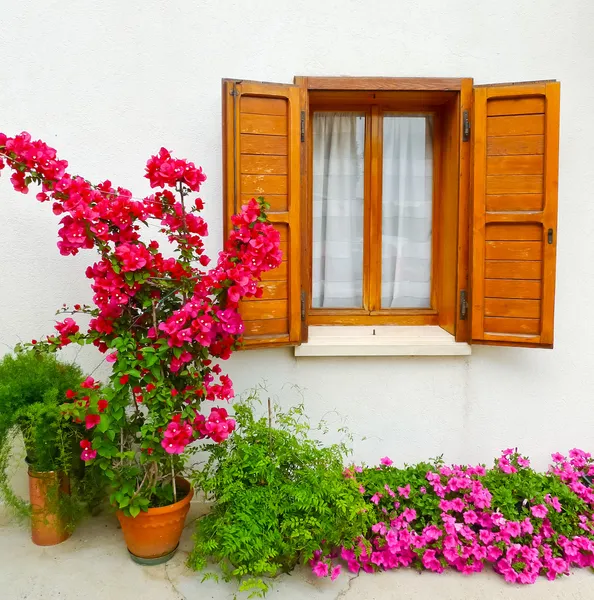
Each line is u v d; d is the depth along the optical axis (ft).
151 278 8.69
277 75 10.67
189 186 8.98
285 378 11.02
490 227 10.57
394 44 10.71
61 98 10.49
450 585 9.08
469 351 10.93
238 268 8.46
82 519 10.55
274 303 10.45
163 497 9.25
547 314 10.38
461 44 10.77
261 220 8.84
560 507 9.75
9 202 10.60
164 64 10.56
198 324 8.48
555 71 10.80
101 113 10.55
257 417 10.98
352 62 10.70
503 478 10.25
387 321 11.95
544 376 11.19
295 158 10.35
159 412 8.77
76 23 10.41
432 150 11.80
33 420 8.91
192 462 11.05
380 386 11.11
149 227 10.77
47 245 10.75
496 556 9.27
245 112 10.07
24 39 10.37
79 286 10.84
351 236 12.00
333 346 10.81
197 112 10.64
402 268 12.04
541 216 10.26
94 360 10.91
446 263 11.47
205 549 8.49
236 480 8.87
